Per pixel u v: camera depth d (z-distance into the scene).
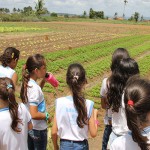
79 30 57.66
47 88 14.20
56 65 19.41
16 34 43.81
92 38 41.12
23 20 87.31
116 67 5.29
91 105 4.74
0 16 83.56
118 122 5.05
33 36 41.38
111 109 5.27
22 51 26.25
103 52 26.81
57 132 4.86
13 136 4.16
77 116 4.64
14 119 4.09
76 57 23.25
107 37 43.31
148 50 30.02
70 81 4.61
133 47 32.78
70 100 4.71
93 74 17.67
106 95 5.45
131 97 2.99
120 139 3.25
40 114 5.44
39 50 27.80
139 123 2.96
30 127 4.60
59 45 32.16
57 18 103.06
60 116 4.75
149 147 3.01
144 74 18.83
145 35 48.75
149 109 2.93
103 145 6.33
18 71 16.95
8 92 4.04
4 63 6.49
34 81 5.52
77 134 4.70
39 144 5.68
